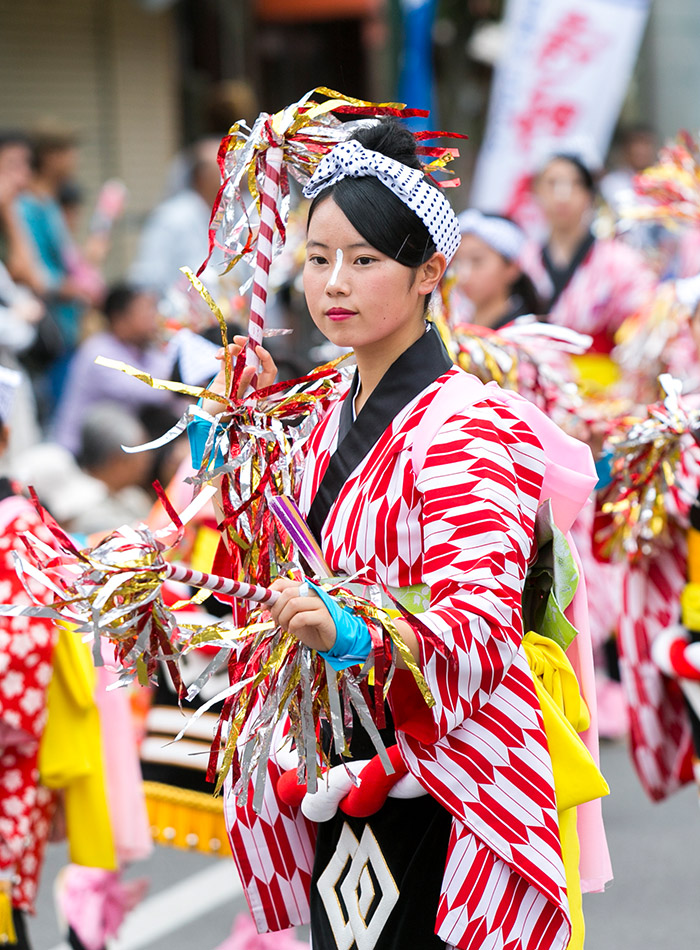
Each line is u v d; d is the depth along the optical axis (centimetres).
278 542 674
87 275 2361
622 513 1018
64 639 923
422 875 655
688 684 1028
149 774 1023
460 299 1432
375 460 648
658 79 3566
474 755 627
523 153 2556
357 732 667
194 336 1099
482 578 600
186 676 1013
